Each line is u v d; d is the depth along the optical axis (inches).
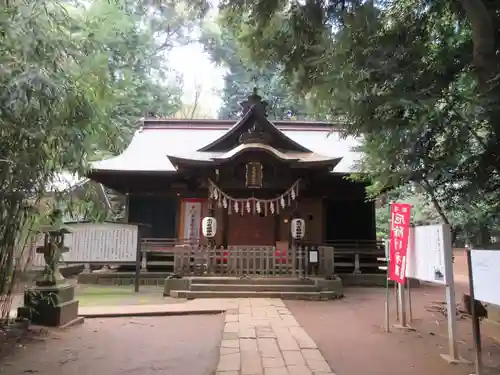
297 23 233.5
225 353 197.3
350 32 229.8
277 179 501.7
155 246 557.3
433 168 255.9
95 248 426.3
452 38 246.1
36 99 162.4
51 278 255.1
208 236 489.1
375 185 326.0
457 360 187.9
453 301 195.2
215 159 472.7
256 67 291.6
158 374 171.3
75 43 197.8
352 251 529.7
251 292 384.2
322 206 579.8
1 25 154.3
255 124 520.4
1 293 210.8
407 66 219.0
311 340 222.7
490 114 205.3
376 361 189.3
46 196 216.1
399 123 231.5
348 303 363.9
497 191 259.3
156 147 645.9
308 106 301.6
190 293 382.0
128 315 296.8
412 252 236.1
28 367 178.7
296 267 423.8
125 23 474.9
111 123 235.9
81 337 232.7
